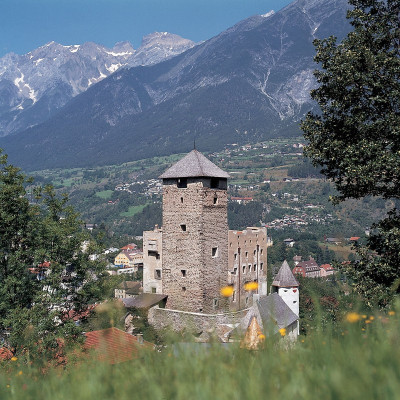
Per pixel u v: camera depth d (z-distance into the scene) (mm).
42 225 42062
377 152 31062
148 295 83125
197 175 82688
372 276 30438
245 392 5215
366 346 6375
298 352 7148
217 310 85312
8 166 42969
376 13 34906
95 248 43688
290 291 88688
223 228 87188
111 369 7445
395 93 31234
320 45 35469
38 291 39719
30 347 24953
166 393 5727
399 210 32531
